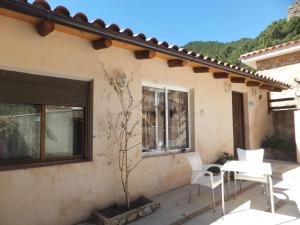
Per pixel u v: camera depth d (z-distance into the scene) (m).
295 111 8.23
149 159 5.04
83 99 4.16
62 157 3.92
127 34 3.75
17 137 3.49
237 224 3.76
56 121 3.89
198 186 5.38
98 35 3.50
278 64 9.63
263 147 8.98
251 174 4.61
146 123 5.30
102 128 4.24
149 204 4.24
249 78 6.86
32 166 3.45
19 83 3.46
